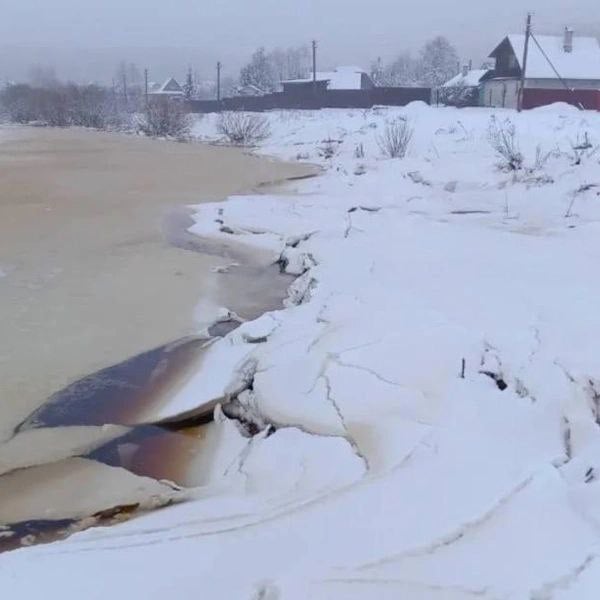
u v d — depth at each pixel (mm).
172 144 31344
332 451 4535
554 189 13070
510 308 6691
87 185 17703
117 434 5316
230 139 31641
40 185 17641
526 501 3609
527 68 40469
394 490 3820
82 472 4777
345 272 8469
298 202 14375
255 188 17109
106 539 3557
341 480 4141
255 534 3447
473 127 24188
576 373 4934
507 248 9438
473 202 13227
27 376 6234
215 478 4695
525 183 13922
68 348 6859
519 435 4426
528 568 3074
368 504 3682
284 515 3635
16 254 10438
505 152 16109
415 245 9781
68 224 12680
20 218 13203
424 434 4512
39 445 5137
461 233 10555
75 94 55844
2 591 3045
